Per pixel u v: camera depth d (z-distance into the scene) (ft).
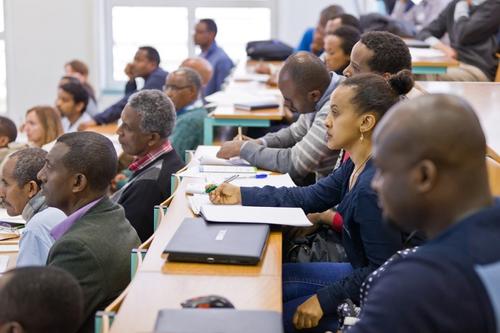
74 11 25.70
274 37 26.21
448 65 14.88
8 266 8.52
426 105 4.05
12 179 9.18
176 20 26.35
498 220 3.99
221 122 13.80
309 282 7.82
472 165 4.00
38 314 4.93
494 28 16.07
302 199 8.12
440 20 17.56
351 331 4.11
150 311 5.43
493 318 3.77
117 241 7.16
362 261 7.09
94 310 6.85
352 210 6.84
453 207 4.04
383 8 22.11
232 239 6.70
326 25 17.35
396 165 4.06
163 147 10.36
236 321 4.96
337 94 7.30
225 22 26.32
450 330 3.80
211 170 9.76
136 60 19.75
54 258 6.91
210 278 6.05
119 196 9.99
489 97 9.42
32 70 26.11
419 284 3.88
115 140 15.52
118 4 26.14
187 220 7.33
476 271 3.82
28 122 15.94
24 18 25.80
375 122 7.18
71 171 7.63
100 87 26.03
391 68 9.13
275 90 16.43
